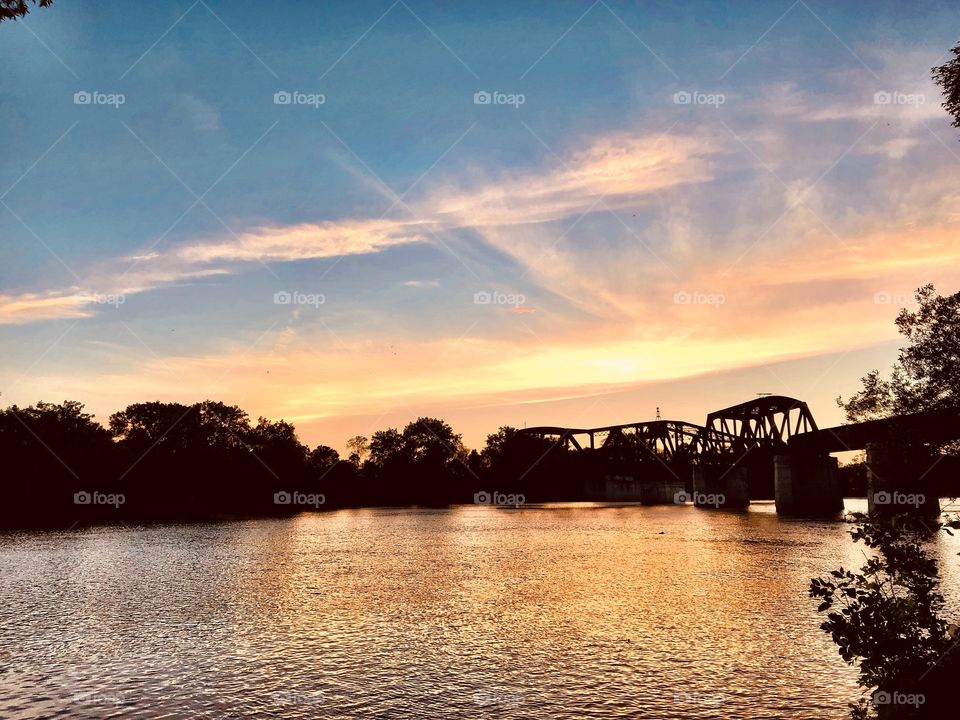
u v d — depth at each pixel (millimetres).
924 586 12156
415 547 61656
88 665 20891
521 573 42031
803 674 19328
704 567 44000
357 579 39656
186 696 18094
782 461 125812
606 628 25406
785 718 16109
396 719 16391
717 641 23172
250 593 34469
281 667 20609
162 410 159500
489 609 29562
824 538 66500
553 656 21594
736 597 31828
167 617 28062
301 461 192500
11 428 117312
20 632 25312
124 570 44438
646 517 117938
